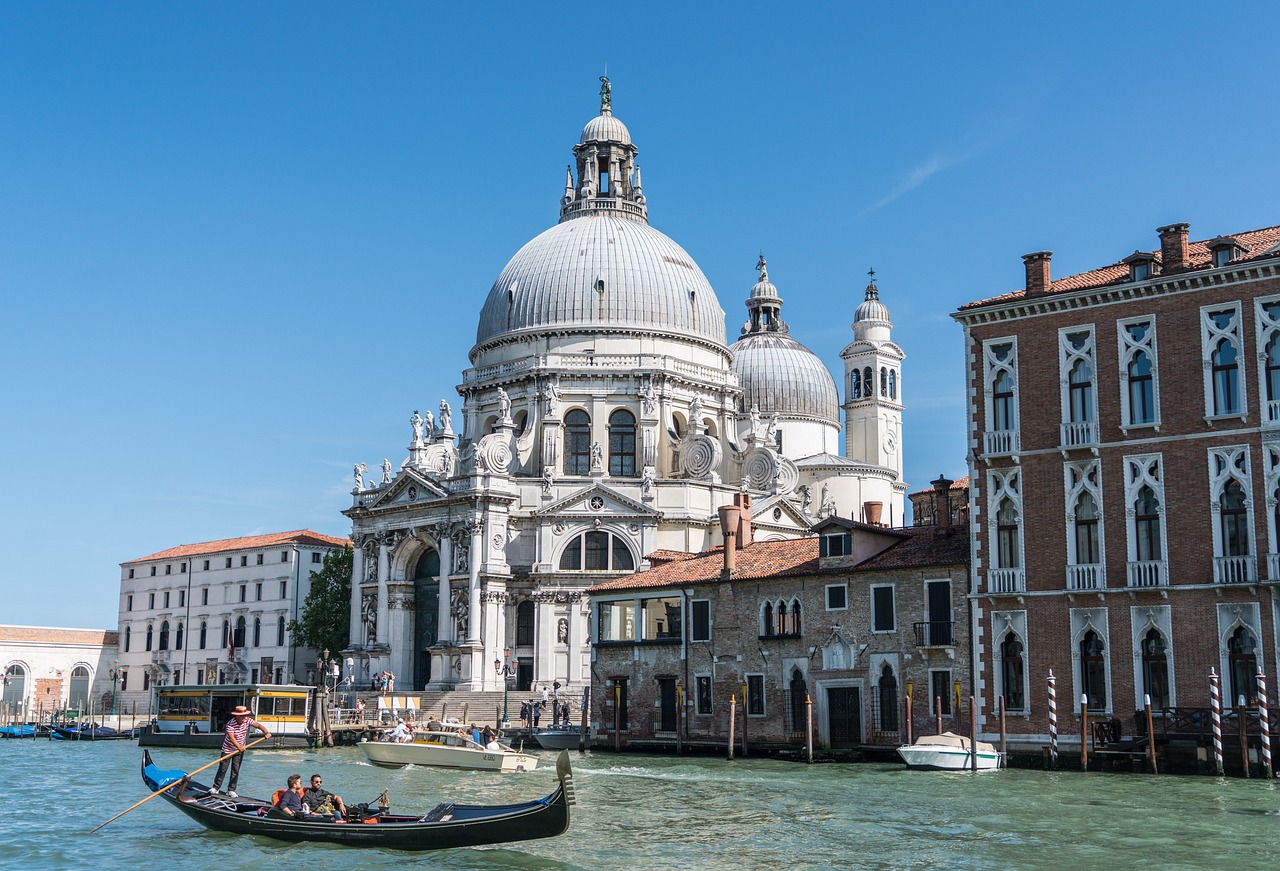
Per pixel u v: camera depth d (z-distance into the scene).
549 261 109.38
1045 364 54.31
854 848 35.25
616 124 119.25
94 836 38.59
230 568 134.00
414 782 53.88
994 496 55.03
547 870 32.97
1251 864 32.22
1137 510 51.69
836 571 60.91
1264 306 49.53
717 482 100.56
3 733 95.81
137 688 141.75
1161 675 50.50
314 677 125.19
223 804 39.09
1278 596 48.00
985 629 54.72
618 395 104.50
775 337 132.62
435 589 102.25
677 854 34.81
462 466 104.00
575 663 94.44
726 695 64.94
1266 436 48.97
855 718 60.28
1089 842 35.22
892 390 133.00
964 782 47.56
